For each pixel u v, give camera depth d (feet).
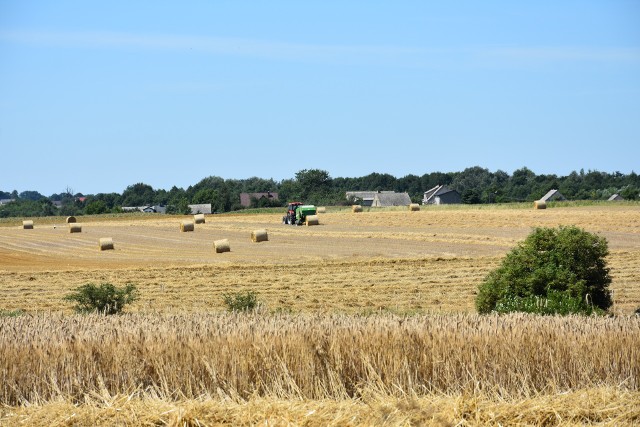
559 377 82.28
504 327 86.02
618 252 280.92
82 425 71.05
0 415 74.69
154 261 309.63
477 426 69.72
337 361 81.05
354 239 377.30
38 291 226.99
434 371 81.56
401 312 166.20
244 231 455.63
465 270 254.06
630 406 73.00
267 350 81.15
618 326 86.74
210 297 209.67
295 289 223.30
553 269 145.38
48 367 79.82
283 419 69.46
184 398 76.95
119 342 82.38
